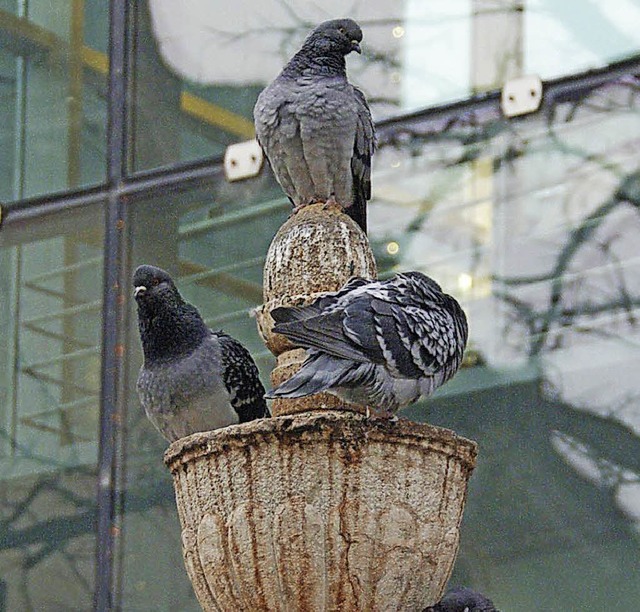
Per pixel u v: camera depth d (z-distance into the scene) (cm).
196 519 725
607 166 1234
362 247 803
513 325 1220
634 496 1137
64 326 1375
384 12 1359
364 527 707
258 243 1338
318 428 708
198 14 1427
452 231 1267
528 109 1274
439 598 733
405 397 714
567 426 1174
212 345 887
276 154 911
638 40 1266
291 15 1398
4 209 1427
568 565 1141
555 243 1229
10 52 1478
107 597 1281
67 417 1349
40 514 1330
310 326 685
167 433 902
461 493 737
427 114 1312
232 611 722
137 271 885
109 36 1447
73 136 1434
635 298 1186
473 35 1319
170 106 1408
